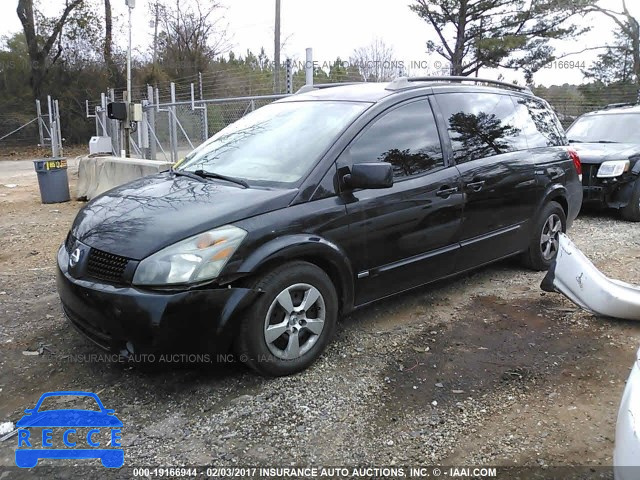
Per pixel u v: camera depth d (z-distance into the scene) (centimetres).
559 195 561
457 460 278
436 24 2936
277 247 336
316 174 368
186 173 427
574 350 388
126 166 941
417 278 432
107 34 3612
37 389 349
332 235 366
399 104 427
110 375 364
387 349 394
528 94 575
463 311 462
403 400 329
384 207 394
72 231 376
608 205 834
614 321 434
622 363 367
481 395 334
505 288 515
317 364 372
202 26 3878
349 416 314
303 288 354
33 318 461
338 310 392
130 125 1189
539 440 292
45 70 3478
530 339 407
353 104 423
